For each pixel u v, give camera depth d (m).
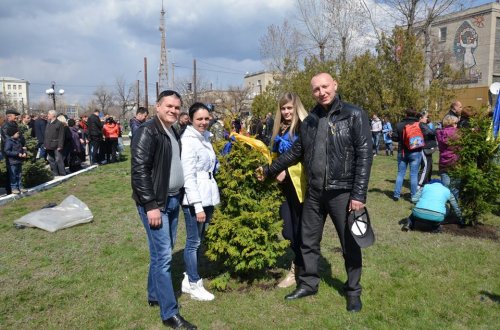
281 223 4.35
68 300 4.14
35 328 3.64
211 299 4.12
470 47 48.81
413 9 21.78
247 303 4.05
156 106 3.62
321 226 4.05
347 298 3.99
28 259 5.27
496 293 4.15
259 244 4.24
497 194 6.21
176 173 3.66
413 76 19.00
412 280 4.48
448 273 4.65
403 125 8.17
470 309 3.84
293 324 3.64
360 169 3.61
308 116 3.95
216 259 4.36
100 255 5.41
